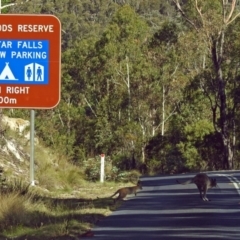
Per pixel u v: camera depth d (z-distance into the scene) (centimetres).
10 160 2814
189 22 5872
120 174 3344
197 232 1567
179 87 6294
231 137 6206
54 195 2480
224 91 5800
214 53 5747
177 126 6328
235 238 1481
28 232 1597
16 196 1909
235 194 2398
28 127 3391
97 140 6253
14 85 1636
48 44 1634
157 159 6100
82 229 1628
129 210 1998
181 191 2559
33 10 6084
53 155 3266
